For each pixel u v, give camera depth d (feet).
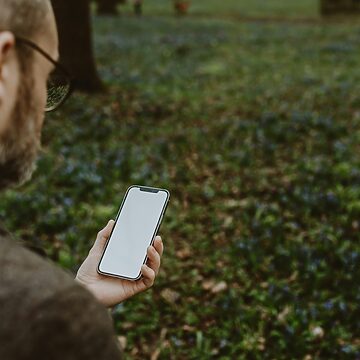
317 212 24.82
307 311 17.57
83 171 28.45
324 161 30.58
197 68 59.57
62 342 3.64
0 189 4.38
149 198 7.00
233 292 18.81
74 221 23.53
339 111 41.45
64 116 36.99
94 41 76.43
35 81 4.32
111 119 37.99
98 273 6.72
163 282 19.88
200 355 16.15
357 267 19.85
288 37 84.33
